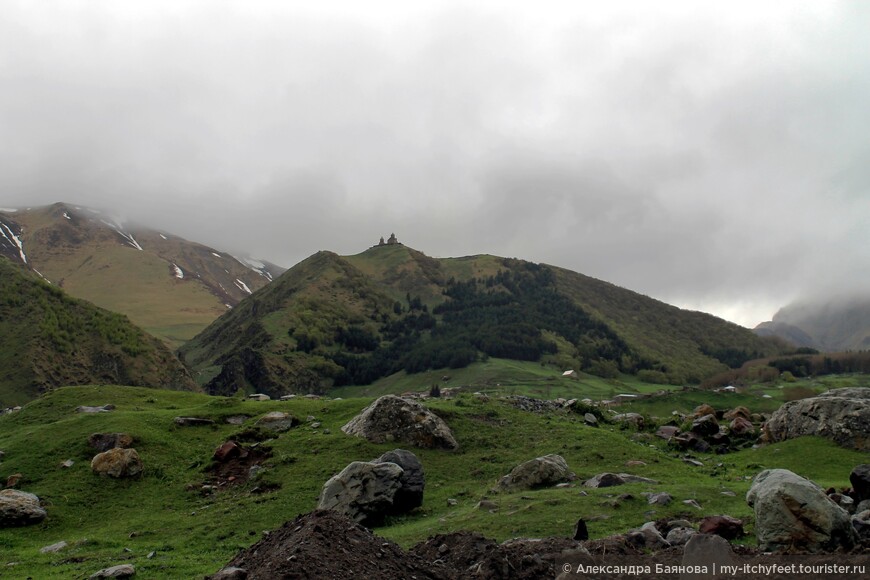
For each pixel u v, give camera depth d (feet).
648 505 82.02
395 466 97.25
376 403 139.54
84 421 143.84
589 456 122.11
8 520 102.12
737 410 167.22
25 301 401.29
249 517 99.71
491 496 100.32
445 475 119.24
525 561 52.60
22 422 163.63
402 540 78.07
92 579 66.85
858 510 67.21
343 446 129.90
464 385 538.47
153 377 408.87
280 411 153.48
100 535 96.63
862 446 119.96
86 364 382.01
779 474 57.82
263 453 130.11
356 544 50.90
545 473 103.65
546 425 146.61
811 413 131.34
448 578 50.88
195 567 71.77
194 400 188.03
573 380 568.41
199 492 115.75
